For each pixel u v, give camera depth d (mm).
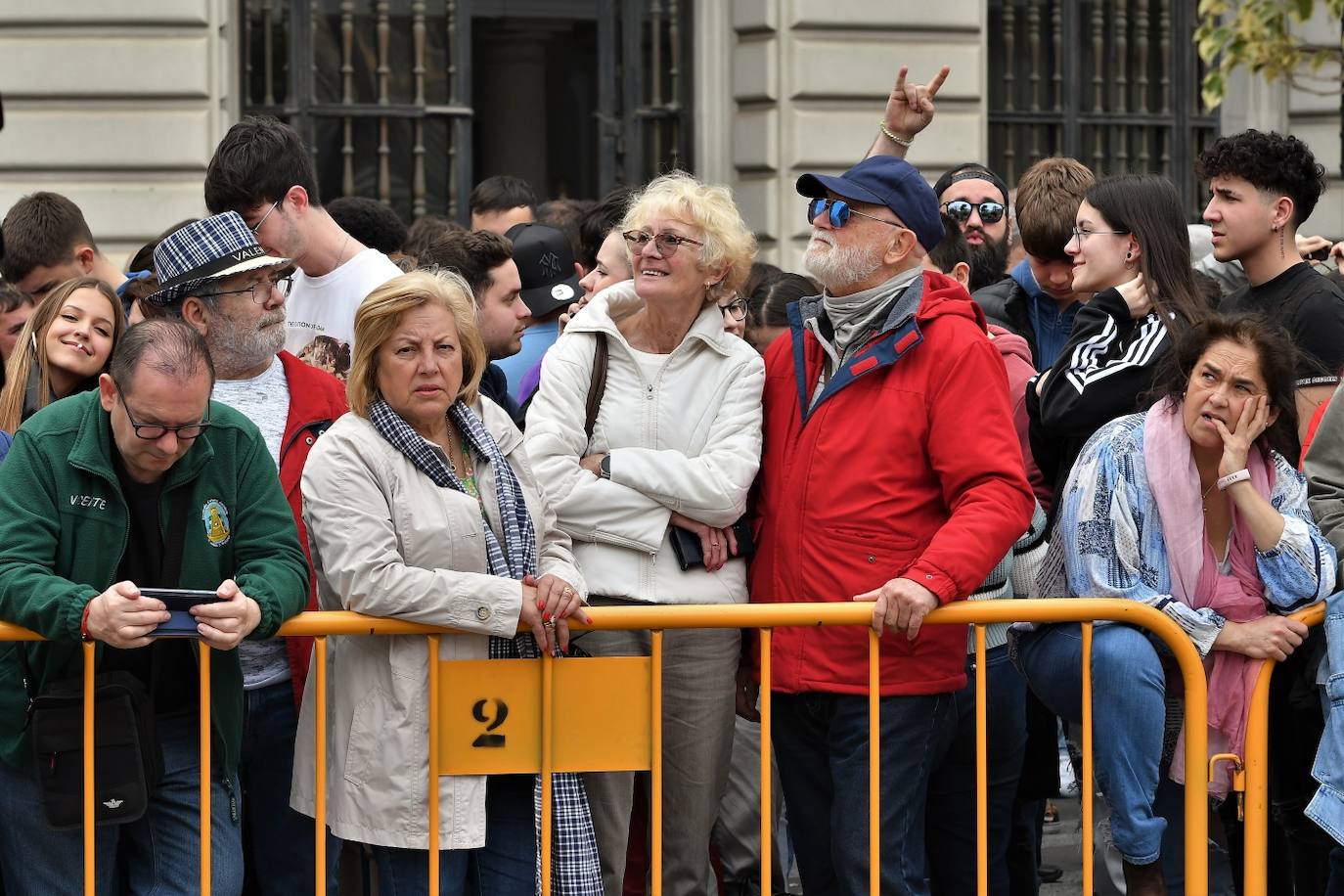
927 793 5441
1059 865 7465
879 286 5035
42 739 4418
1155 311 5277
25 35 11703
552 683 4664
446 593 4496
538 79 13422
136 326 4484
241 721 4742
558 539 4914
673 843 5133
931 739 4996
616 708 4711
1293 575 4793
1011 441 4863
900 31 12844
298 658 5016
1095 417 5203
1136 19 14016
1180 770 5012
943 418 4871
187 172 11953
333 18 12711
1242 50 12047
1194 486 4875
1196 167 6281
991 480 4793
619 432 5105
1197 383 4824
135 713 4477
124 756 4449
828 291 5176
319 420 5242
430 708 4586
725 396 5148
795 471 5047
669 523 5059
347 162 12820
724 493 4988
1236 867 5277
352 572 4504
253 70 12656
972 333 4938
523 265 7504
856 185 5027
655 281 5047
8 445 5039
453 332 4676
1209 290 6379
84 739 4426
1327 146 14055
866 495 4941
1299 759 5145
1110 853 6125
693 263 5047
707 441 5105
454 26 12898
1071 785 7668
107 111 11805
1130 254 5441
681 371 5148
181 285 5105
